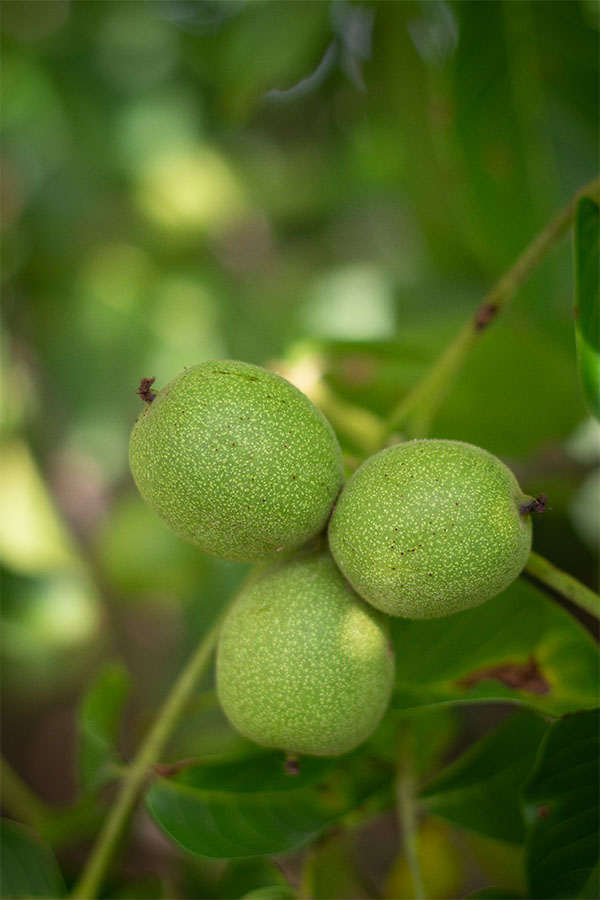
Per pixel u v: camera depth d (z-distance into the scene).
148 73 0.60
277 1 0.47
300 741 0.35
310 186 0.64
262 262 0.66
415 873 0.38
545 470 0.49
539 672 0.37
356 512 0.34
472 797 0.39
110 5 0.57
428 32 0.48
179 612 0.64
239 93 0.48
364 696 0.34
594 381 0.36
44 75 0.59
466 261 0.52
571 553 0.48
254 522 0.34
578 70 0.44
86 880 0.38
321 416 0.35
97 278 0.61
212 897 0.45
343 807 0.39
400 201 0.62
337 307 0.54
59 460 0.68
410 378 0.46
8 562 0.51
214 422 0.33
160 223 0.61
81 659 0.67
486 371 0.46
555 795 0.35
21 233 0.63
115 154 0.59
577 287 0.36
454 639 0.37
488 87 0.44
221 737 0.48
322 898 0.42
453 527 0.33
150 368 0.59
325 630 0.34
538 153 0.44
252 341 0.57
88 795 0.42
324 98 0.59
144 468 0.34
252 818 0.38
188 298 0.60
